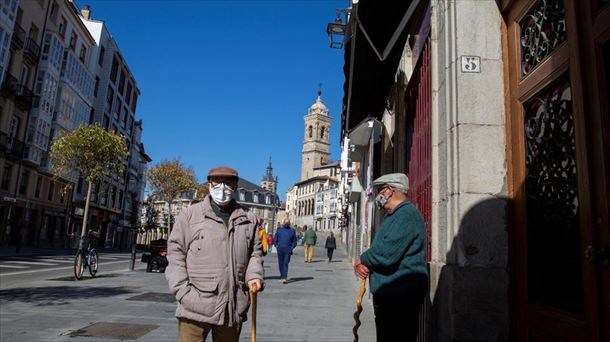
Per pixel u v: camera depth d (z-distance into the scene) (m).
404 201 3.52
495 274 3.32
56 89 37.19
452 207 3.53
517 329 3.19
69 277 12.44
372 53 7.35
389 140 8.55
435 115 4.20
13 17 29.50
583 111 2.53
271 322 6.68
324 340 5.60
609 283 2.28
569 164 2.73
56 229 39.84
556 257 2.79
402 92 6.96
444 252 3.70
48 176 37.81
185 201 69.56
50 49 35.41
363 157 15.22
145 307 7.76
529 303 3.06
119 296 9.06
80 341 5.20
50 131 37.03
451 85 3.73
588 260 2.41
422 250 3.35
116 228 59.56
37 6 34.00
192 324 3.05
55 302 7.96
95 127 16.52
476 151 3.52
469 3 3.75
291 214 134.50
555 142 2.88
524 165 3.26
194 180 53.62
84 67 41.84
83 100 42.84
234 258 3.18
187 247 3.19
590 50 2.52
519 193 3.29
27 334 5.48
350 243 27.88
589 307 2.41
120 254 33.44
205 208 3.26
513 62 3.51
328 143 135.88
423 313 4.22
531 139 3.19
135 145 66.06
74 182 41.97
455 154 3.55
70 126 40.19
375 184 3.72
